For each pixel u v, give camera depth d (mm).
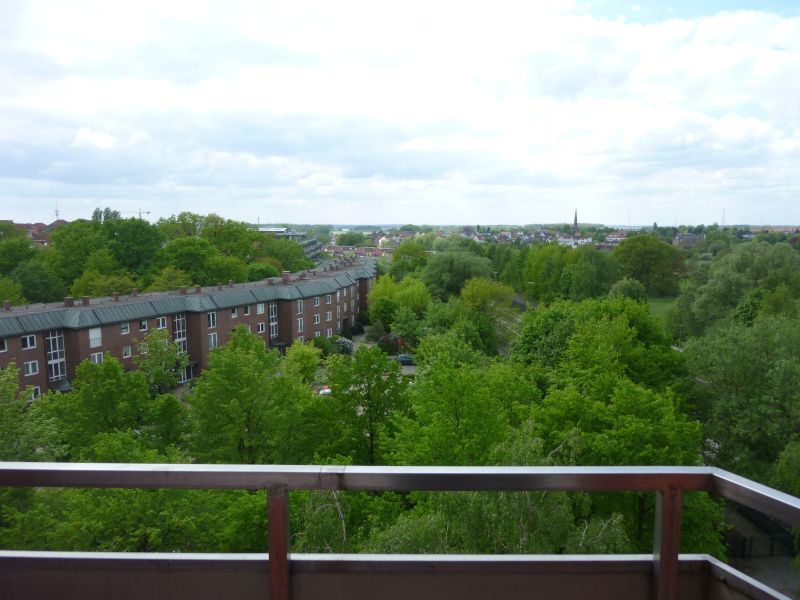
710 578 2314
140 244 74000
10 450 19359
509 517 11281
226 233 90188
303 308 64250
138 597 2342
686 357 27672
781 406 23109
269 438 23422
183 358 43781
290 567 2303
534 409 20484
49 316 41281
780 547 21922
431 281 71938
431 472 2125
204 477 2168
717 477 2150
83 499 15148
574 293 67750
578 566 2311
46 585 2357
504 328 61438
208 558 2316
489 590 2318
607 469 2164
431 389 20438
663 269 83250
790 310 37812
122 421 24172
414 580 2309
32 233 134500
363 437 24094
